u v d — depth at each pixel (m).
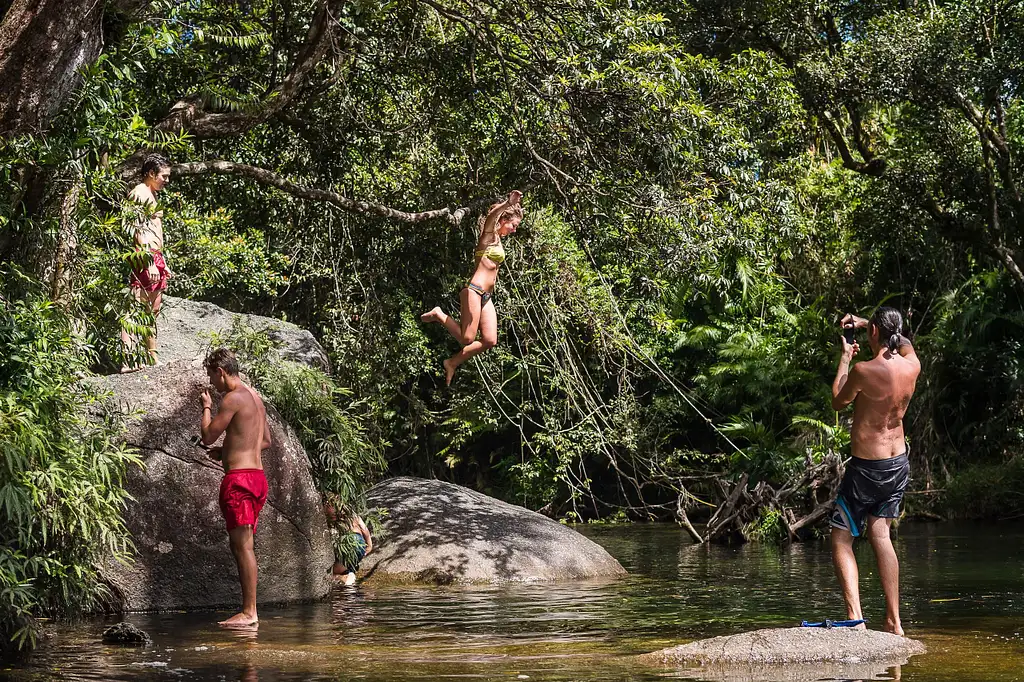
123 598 8.02
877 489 6.49
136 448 8.26
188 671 5.37
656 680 5.04
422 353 18.16
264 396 9.38
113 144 8.12
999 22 18.58
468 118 13.59
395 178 14.75
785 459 19.72
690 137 12.02
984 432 21.45
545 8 11.59
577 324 16.62
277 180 11.10
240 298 18.42
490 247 7.76
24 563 6.59
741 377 22.83
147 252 8.36
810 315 22.80
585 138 11.95
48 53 7.25
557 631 6.92
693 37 19.81
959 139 19.83
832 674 5.16
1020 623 7.02
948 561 11.73
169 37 8.94
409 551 10.58
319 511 9.05
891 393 6.49
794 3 19.58
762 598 8.75
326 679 5.10
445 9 11.63
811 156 24.28
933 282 23.55
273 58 12.36
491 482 25.12
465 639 6.56
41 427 6.47
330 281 16.14
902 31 18.56
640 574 11.13
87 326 8.09
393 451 24.08
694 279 12.98
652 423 21.80
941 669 5.28
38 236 7.79
